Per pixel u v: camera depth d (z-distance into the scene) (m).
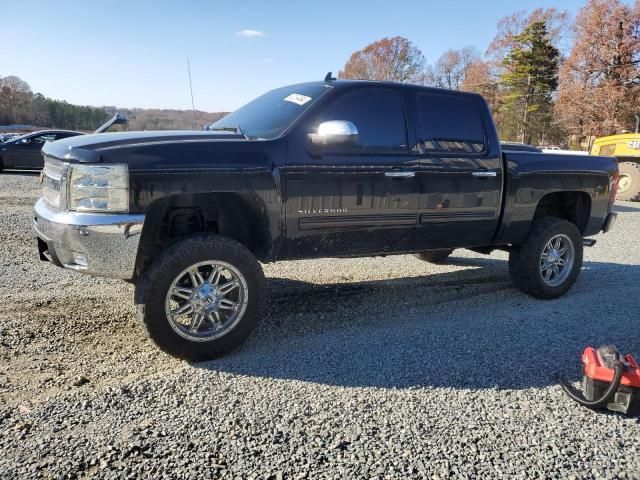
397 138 4.26
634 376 2.98
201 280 3.56
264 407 2.96
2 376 3.21
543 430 2.83
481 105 4.80
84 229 3.22
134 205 3.28
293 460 2.47
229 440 2.62
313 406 2.99
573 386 3.36
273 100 4.48
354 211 4.07
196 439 2.61
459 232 4.72
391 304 5.00
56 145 3.55
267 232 3.79
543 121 53.22
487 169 4.72
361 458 2.51
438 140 4.47
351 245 4.21
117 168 3.22
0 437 2.57
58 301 4.62
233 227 4.00
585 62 38.00
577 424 2.92
